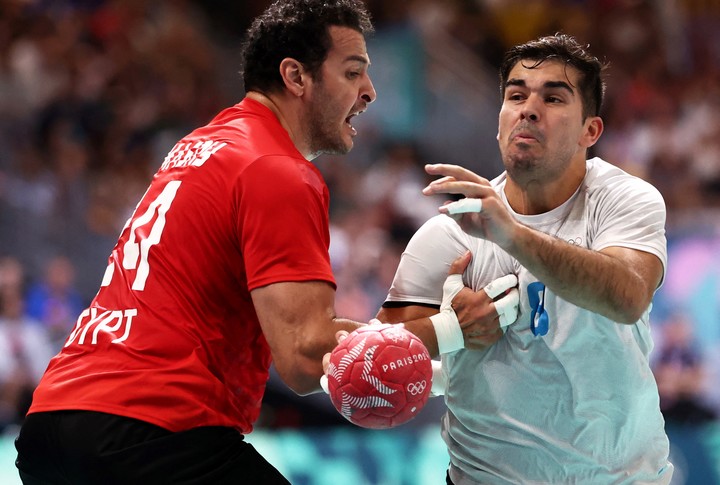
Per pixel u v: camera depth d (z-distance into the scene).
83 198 20.03
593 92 6.77
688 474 13.91
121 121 22.55
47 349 17.16
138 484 5.97
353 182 23.53
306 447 13.41
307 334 6.05
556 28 29.33
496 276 6.79
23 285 17.98
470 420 7.09
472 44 28.55
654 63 28.56
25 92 21.64
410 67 26.23
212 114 24.95
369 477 13.41
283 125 7.00
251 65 7.06
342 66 6.96
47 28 23.11
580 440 6.84
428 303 7.09
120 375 6.12
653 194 6.63
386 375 5.79
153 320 6.23
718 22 29.41
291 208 6.21
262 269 6.14
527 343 6.71
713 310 18.83
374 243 21.48
